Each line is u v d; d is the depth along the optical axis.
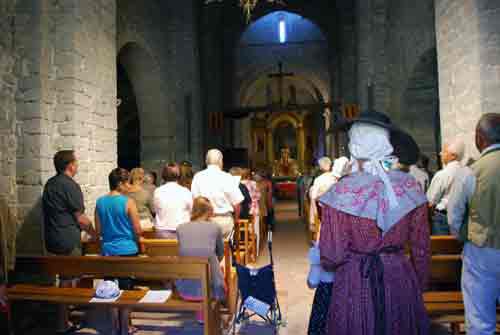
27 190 4.73
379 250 1.74
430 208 4.38
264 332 3.74
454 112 5.01
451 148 4.28
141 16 8.92
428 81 8.19
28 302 4.33
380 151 1.82
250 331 3.77
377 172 1.77
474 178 2.57
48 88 4.93
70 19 5.05
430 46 7.17
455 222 2.70
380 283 1.70
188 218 4.36
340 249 1.73
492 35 4.31
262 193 8.16
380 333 1.67
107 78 6.00
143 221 4.96
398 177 1.81
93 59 5.57
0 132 4.69
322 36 18.62
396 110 8.91
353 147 1.87
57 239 3.80
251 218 6.47
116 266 3.08
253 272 3.68
